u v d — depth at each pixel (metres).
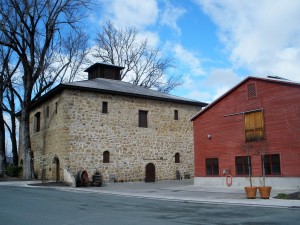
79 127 23.12
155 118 27.08
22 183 22.11
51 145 24.73
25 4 24.39
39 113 28.14
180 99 28.69
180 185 22.30
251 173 18.91
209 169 21.42
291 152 17.20
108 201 12.93
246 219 8.66
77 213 9.41
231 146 20.25
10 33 25.06
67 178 21.66
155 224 7.82
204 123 22.19
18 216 8.77
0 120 29.78
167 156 27.20
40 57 27.48
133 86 29.17
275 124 18.12
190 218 8.77
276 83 18.33
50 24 25.92
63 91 23.20
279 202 12.43
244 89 20.00
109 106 24.78
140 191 17.98
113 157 24.28
